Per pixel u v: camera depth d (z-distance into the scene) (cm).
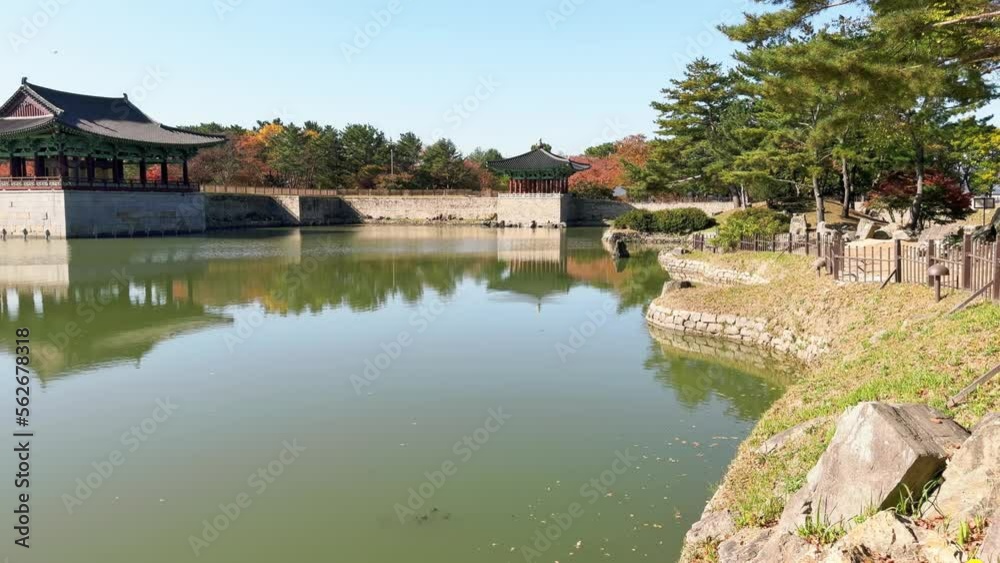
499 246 5469
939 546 552
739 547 728
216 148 8975
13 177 5300
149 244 5109
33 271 3506
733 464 1027
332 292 3025
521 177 8419
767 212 4241
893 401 993
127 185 5809
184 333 2164
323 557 869
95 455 1198
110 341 2047
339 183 9650
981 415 845
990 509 564
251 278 3419
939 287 1531
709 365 1802
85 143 5525
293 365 1789
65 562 861
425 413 1417
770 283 2342
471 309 2627
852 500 662
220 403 1479
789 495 808
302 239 6062
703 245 3950
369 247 5275
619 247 4550
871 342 1473
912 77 1467
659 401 1497
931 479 636
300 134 9338
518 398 1520
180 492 1057
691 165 5878
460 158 10012
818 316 1870
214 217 7269
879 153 3972
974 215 4144
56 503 1020
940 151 3794
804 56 1620
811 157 3722
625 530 929
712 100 5481
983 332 1178
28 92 5450
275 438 1279
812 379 1348
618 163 8819
